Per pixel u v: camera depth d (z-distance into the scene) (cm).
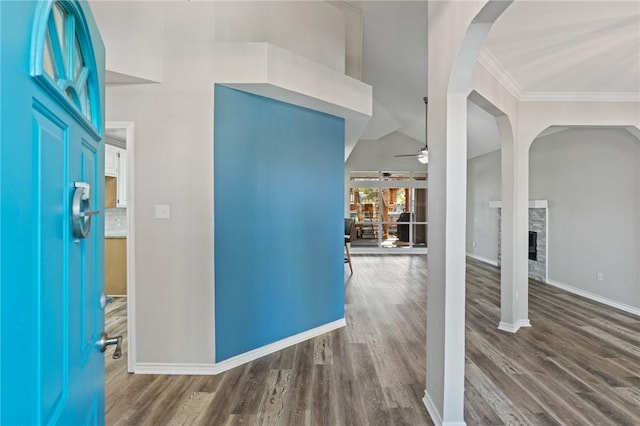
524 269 412
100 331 122
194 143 286
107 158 478
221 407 240
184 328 288
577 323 421
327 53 377
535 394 262
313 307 372
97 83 122
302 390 263
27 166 64
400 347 344
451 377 215
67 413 87
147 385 269
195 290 287
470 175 945
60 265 83
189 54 286
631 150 465
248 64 287
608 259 497
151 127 285
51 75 83
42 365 71
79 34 105
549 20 262
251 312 316
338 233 399
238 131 304
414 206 1072
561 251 587
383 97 724
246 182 311
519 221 411
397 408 240
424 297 536
